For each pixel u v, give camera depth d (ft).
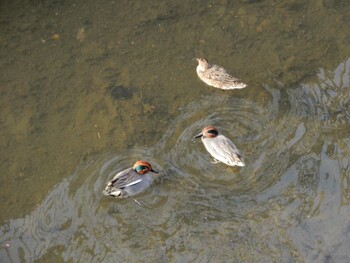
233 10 22.88
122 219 19.65
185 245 19.27
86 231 19.51
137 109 21.16
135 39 22.34
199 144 20.66
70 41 22.27
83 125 20.93
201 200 19.83
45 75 21.71
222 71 21.33
